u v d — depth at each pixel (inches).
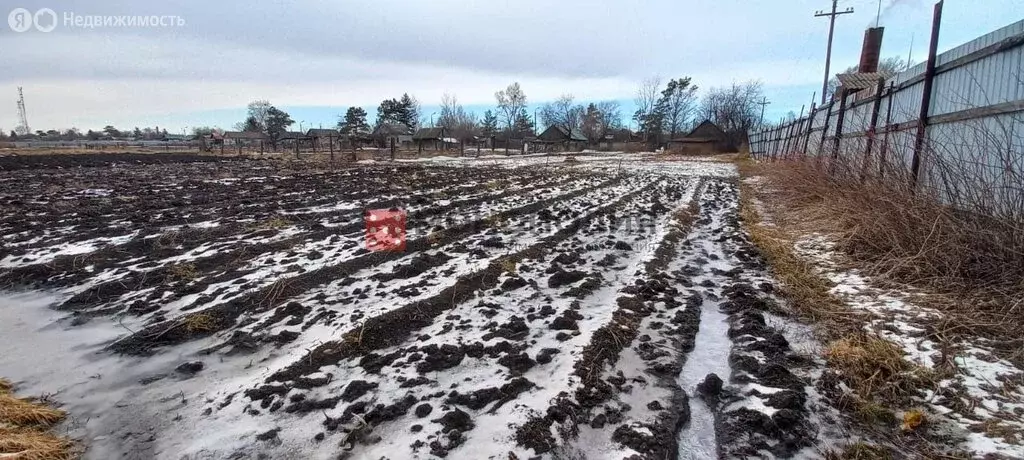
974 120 187.9
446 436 80.1
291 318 127.0
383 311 130.6
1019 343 111.3
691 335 124.6
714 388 97.2
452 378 99.3
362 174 577.3
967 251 146.7
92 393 93.5
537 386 96.3
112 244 198.2
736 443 81.8
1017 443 78.5
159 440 80.0
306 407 88.2
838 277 168.1
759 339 118.8
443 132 1785.2
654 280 162.6
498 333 120.0
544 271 176.2
